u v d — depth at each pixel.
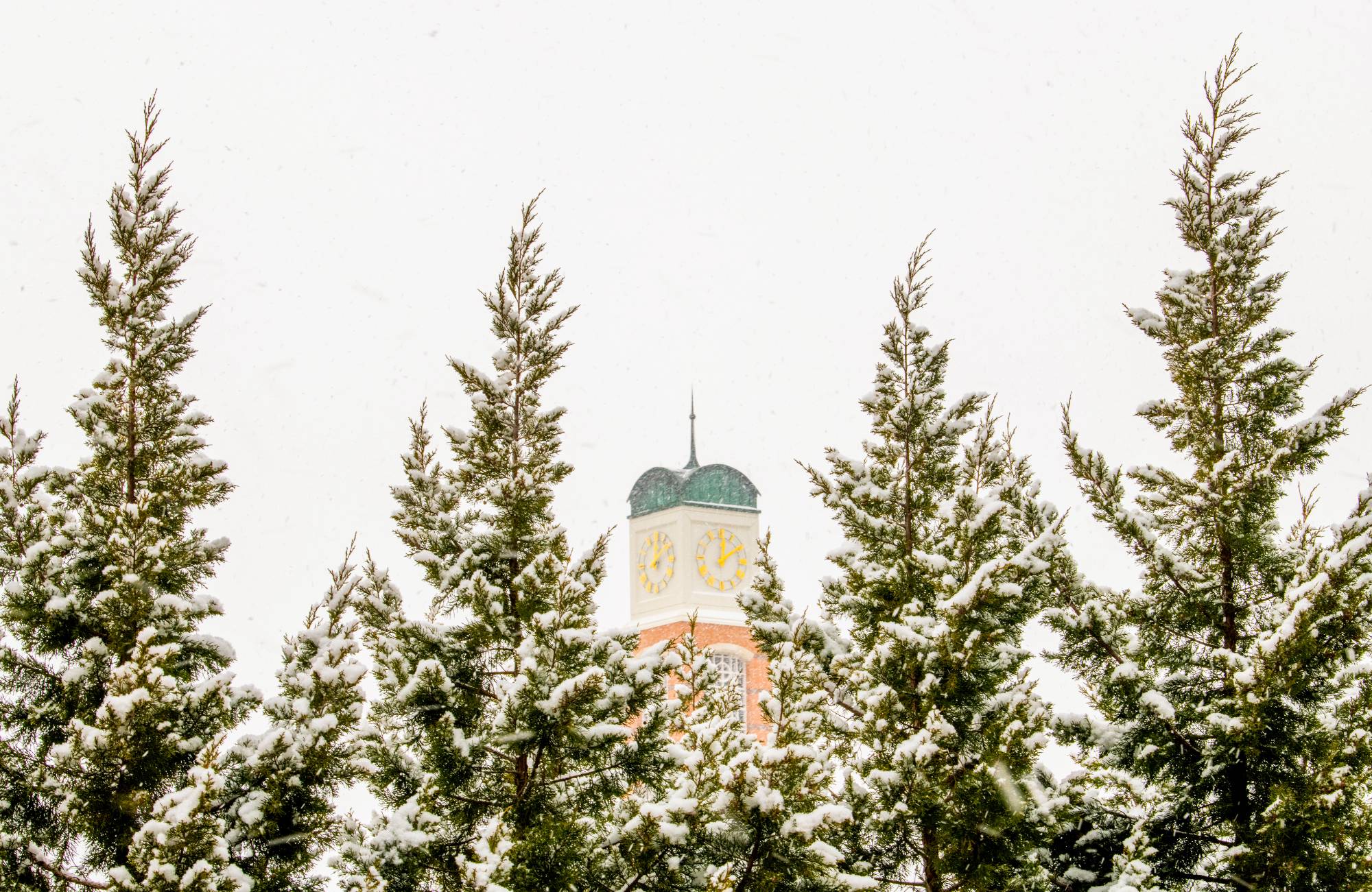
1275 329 23.70
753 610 22.47
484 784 19.95
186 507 21.05
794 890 19.19
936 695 20.73
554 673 19.20
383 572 22.02
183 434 21.47
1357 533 21.08
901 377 23.17
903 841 21.19
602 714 19.64
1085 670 23.62
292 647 21.95
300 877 19.89
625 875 19.41
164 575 20.38
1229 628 22.72
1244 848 20.48
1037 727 20.03
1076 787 21.56
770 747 19.14
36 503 20.61
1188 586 22.86
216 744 17.59
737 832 18.38
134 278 21.53
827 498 23.08
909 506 22.72
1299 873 19.81
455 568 21.19
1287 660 20.23
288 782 19.25
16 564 20.31
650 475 65.81
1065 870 22.72
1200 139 24.42
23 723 19.06
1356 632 20.53
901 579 22.03
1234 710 21.61
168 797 17.16
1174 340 24.00
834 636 23.20
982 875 19.73
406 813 18.45
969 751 21.17
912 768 19.62
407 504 21.81
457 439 22.16
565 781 20.22
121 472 20.95
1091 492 23.75
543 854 18.61
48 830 18.75
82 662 19.17
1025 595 21.20
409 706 19.66
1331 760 19.91
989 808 19.50
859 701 21.16
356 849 18.20
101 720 17.89
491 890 16.77
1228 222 24.22
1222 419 23.59
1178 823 22.19
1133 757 22.58
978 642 20.58
